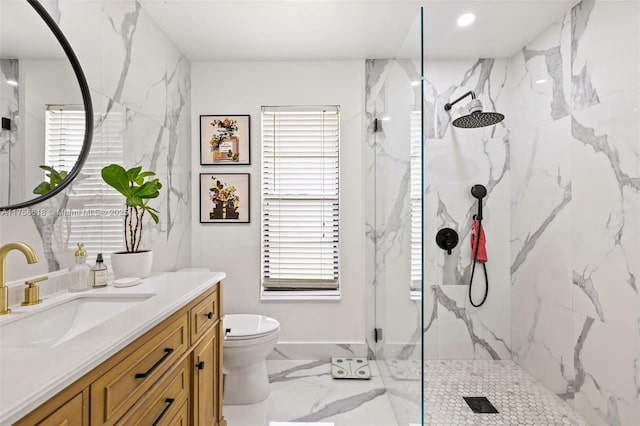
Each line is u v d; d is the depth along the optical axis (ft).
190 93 8.70
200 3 6.28
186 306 4.25
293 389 7.30
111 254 4.97
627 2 5.29
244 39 7.60
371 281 8.64
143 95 6.47
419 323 4.92
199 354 4.65
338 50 8.16
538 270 7.57
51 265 4.28
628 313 5.35
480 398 6.96
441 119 8.65
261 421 6.16
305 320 8.78
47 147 4.08
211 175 8.71
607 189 5.73
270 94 8.71
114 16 5.54
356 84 8.70
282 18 6.79
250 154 8.70
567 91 6.65
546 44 7.25
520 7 6.51
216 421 5.41
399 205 6.05
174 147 7.80
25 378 2.06
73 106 4.42
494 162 8.61
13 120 3.66
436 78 8.66
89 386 2.46
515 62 8.37
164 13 6.59
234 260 8.77
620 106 5.46
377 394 7.09
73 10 4.62
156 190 5.29
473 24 7.11
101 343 2.62
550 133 7.15
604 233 5.80
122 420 2.86
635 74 5.19
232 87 8.71
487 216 8.63
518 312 8.32
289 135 8.80
